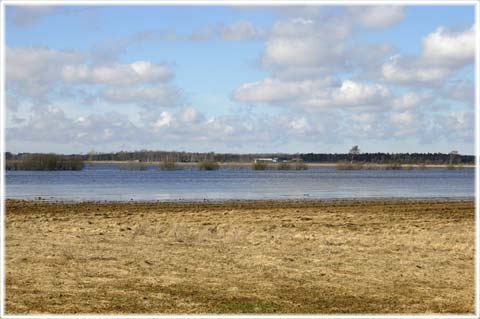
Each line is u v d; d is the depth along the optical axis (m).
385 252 18.02
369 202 44.12
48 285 13.46
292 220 28.77
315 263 16.17
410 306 12.20
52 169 138.62
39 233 21.53
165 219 28.92
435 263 16.38
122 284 13.71
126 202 43.44
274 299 12.64
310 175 129.62
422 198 50.94
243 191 60.59
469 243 20.16
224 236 21.48
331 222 28.00
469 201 46.41
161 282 13.95
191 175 122.75
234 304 12.25
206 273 14.88
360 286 13.79
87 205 39.59
